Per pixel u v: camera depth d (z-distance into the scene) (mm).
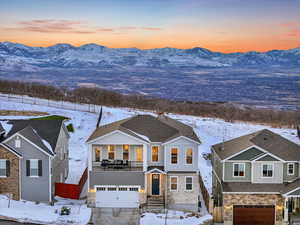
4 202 29672
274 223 30281
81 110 81562
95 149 33062
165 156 31734
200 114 116250
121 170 32094
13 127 35344
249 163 31219
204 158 51344
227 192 30031
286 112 127625
